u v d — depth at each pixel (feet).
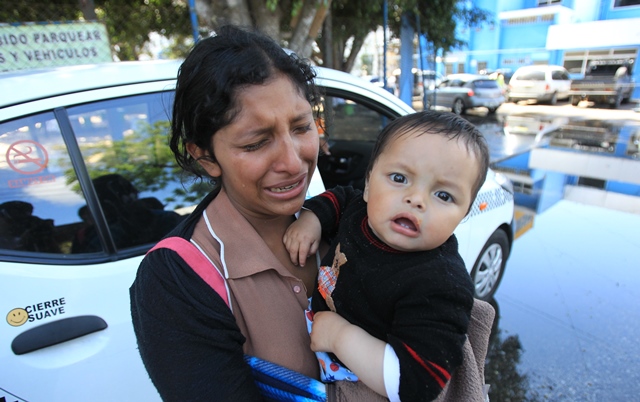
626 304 11.12
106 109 5.30
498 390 8.36
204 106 2.58
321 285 3.32
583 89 54.49
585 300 11.32
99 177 5.34
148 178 5.70
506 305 11.10
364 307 3.04
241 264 2.96
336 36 25.91
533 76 55.57
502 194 9.89
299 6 13.84
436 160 2.94
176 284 2.67
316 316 3.18
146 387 5.19
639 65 56.90
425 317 2.74
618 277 12.53
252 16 14.05
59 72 5.31
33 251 4.83
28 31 12.71
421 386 2.64
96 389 4.89
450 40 30.14
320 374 3.24
